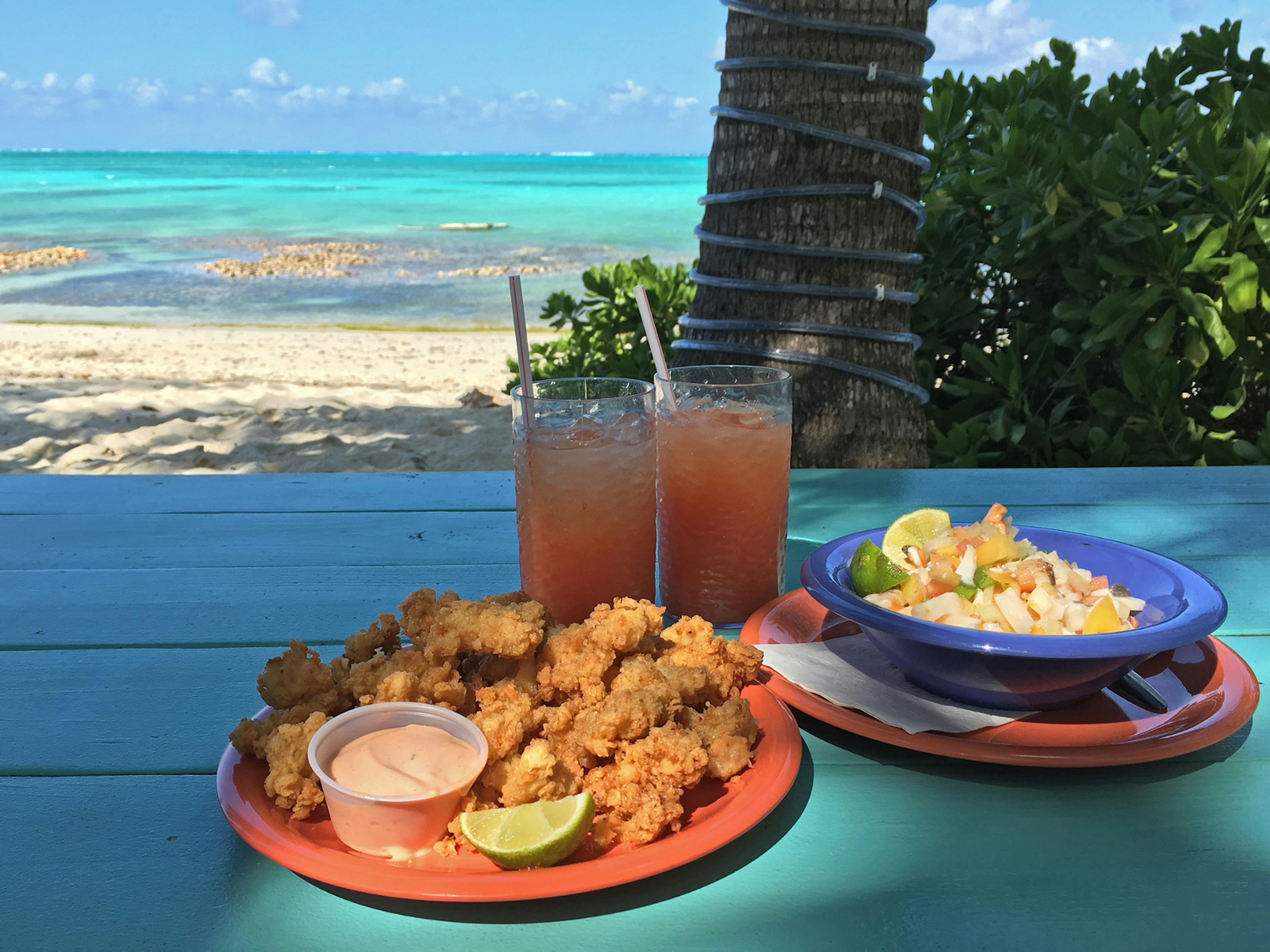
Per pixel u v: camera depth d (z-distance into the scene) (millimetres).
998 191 3123
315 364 8367
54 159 88750
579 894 714
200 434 5426
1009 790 843
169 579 1347
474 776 752
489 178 52625
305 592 1300
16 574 1369
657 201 34125
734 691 917
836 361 2395
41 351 8664
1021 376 3264
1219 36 3342
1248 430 3445
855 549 1088
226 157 102125
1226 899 706
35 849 770
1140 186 2889
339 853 708
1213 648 1028
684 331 4672
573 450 1085
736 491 1146
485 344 9719
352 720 801
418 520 1599
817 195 2326
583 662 887
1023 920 687
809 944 667
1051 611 910
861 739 928
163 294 13938
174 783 864
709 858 757
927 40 2285
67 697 1017
